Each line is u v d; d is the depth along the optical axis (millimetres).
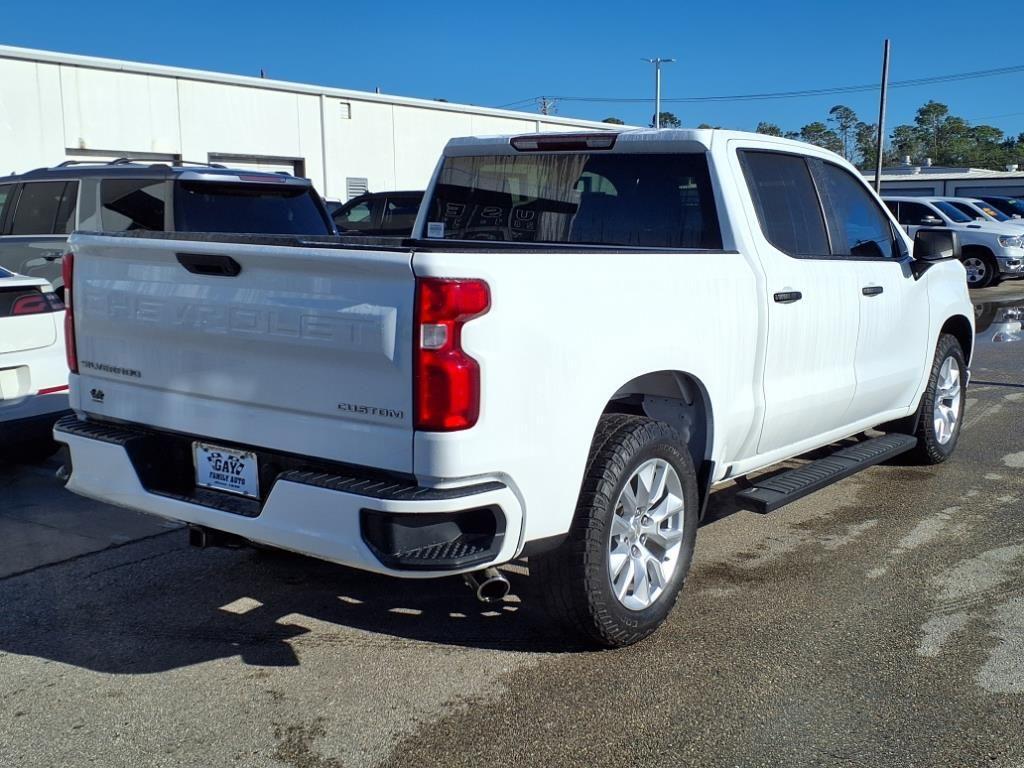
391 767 3215
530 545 3488
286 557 5133
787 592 4637
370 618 4379
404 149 27625
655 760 3244
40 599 4574
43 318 6141
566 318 3488
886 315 5699
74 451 4117
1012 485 6402
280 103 24375
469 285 3162
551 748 3318
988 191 42406
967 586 4703
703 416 4391
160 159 22172
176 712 3564
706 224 4711
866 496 6168
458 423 3178
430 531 3254
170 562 5051
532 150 5223
